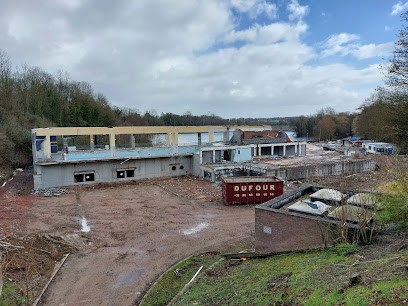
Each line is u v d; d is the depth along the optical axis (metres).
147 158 33.44
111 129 31.38
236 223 19.05
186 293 9.97
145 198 25.55
